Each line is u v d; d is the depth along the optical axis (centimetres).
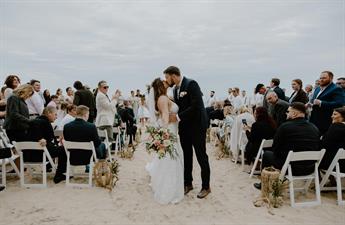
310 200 383
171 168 375
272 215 334
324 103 488
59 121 689
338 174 368
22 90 458
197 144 395
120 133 741
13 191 414
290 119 391
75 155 438
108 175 435
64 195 399
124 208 356
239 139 573
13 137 452
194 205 367
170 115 397
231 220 321
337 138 384
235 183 463
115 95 751
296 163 370
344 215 333
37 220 318
